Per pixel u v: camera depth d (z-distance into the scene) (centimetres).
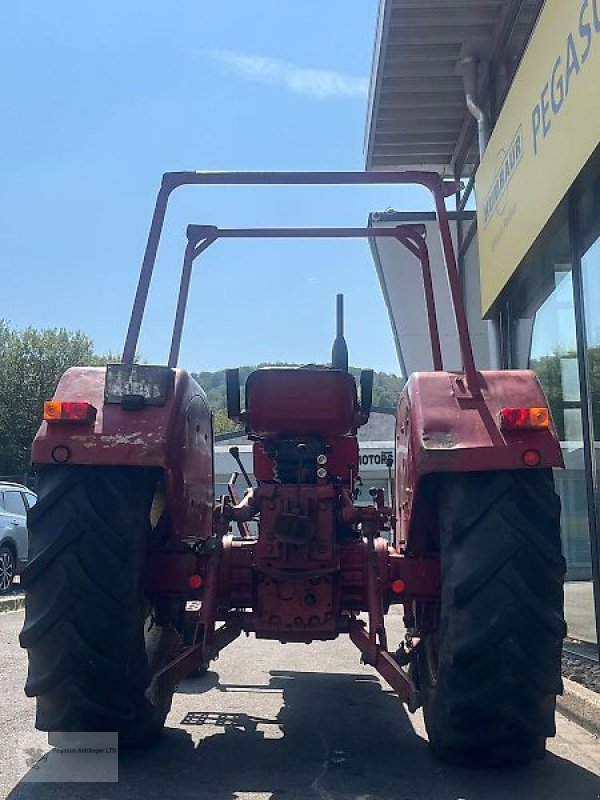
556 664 348
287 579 388
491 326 875
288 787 346
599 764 386
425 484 380
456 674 349
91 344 3475
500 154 775
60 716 360
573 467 660
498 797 335
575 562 654
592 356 586
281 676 602
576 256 591
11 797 331
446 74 966
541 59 617
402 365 1123
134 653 363
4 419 3253
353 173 428
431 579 396
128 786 345
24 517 1337
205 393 459
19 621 872
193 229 530
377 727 455
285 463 476
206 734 434
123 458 353
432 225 1102
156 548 405
